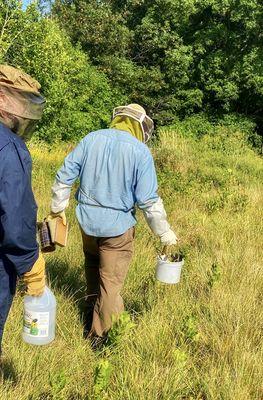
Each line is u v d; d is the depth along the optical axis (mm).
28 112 2502
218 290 4855
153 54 28797
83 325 4168
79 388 3195
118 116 4008
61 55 20766
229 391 3314
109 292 3883
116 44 28391
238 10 26312
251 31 26453
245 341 3918
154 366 3365
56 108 21094
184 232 7273
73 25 28578
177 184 10227
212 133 25047
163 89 28469
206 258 5973
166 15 28469
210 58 27375
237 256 6090
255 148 25328
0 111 2465
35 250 2469
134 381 3223
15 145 2344
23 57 18812
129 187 3799
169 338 3867
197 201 9367
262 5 26188
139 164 3758
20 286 4102
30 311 2596
